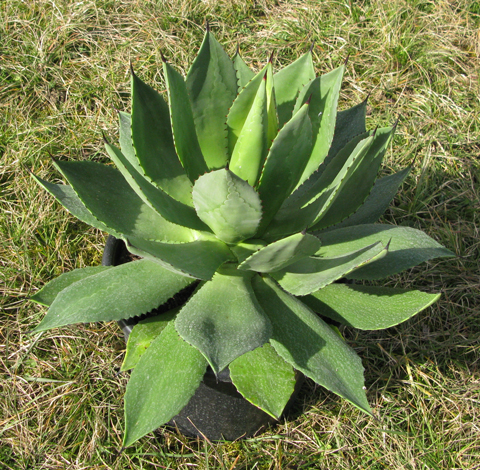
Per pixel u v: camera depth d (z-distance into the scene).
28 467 0.83
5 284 0.97
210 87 0.77
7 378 0.90
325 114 0.75
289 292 0.71
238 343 0.62
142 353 0.73
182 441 0.86
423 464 0.85
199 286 0.77
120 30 1.34
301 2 1.46
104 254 0.83
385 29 1.37
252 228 0.71
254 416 0.81
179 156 0.73
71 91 1.22
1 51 1.26
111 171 0.77
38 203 1.05
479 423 0.89
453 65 1.37
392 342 0.96
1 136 1.13
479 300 1.03
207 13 1.40
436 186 1.16
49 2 1.36
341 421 0.88
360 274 0.75
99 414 0.87
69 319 0.67
